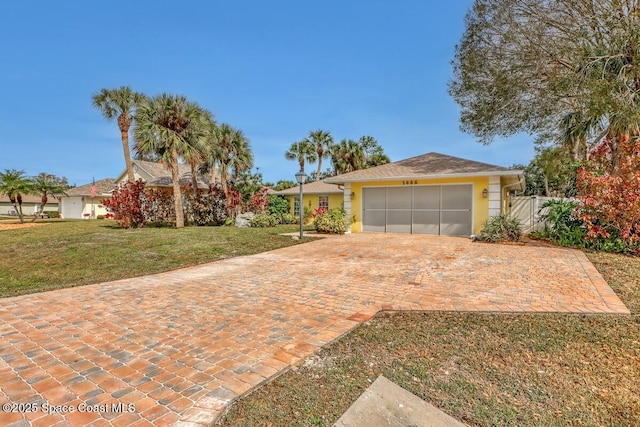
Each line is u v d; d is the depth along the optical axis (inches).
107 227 727.1
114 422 89.0
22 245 452.8
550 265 274.8
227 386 107.7
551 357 124.1
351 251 370.9
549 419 91.3
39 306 195.6
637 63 415.5
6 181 892.0
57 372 117.4
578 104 475.5
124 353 132.5
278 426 89.5
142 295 218.1
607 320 155.4
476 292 203.5
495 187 466.9
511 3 480.1
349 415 93.1
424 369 117.6
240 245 424.8
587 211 366.3
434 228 519.8
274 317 171.5
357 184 575.2
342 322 162.1
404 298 196.7
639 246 323.9
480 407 96.2
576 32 455.2
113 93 703.7
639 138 341.7
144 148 603.8
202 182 916.6
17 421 89.4
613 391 103.7
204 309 186.7
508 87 515.2
